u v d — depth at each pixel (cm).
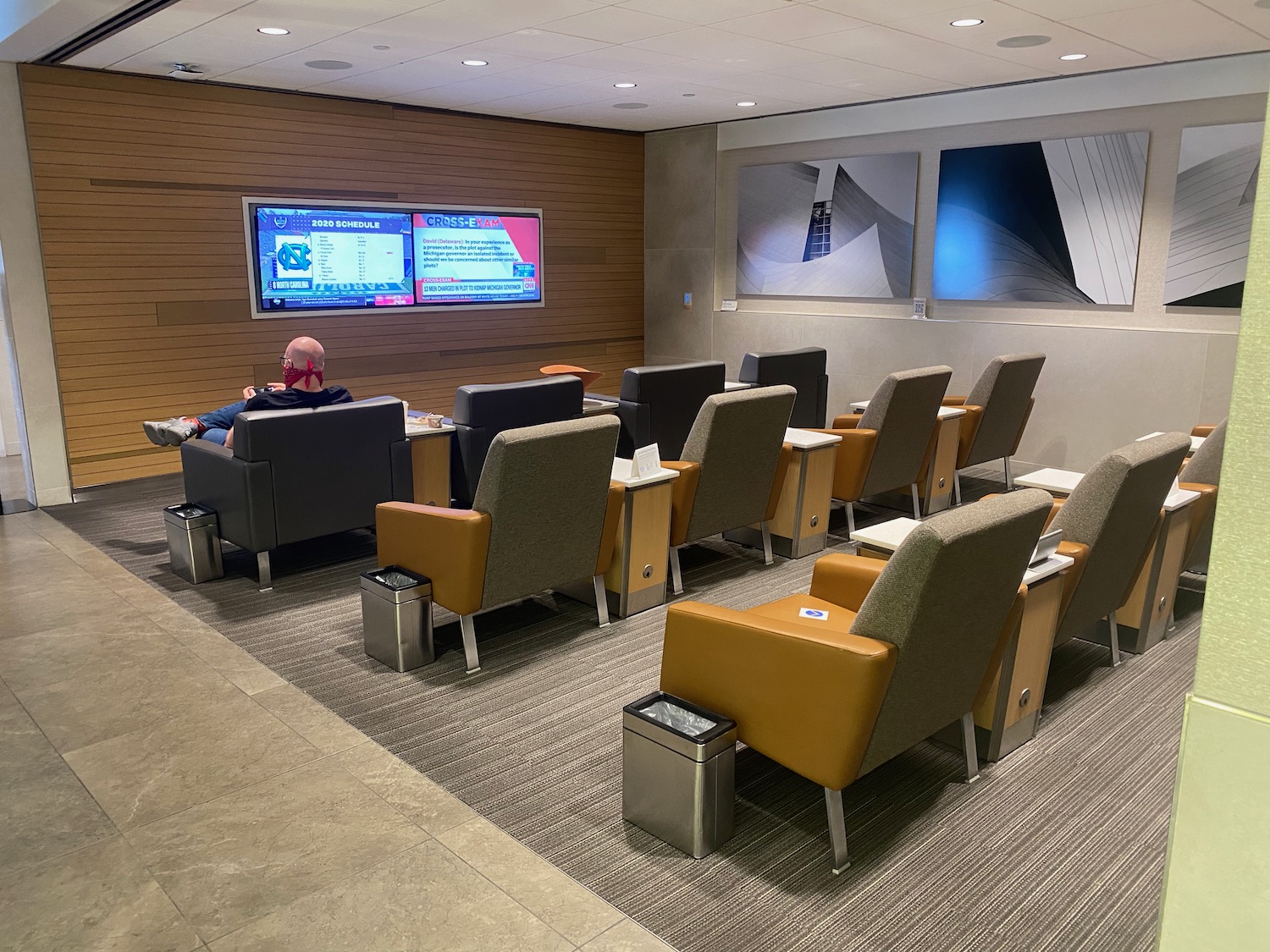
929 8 494
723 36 559
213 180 715
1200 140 642
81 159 648
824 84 720
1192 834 103
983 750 309
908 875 250
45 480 631
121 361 685
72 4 474
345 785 292
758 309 946
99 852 257
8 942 222
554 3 486
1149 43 578
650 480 416
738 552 532
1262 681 95
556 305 968
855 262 854
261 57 614
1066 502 323
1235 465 94
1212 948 104
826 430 548
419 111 830
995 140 754
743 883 246
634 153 1010
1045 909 236
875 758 247
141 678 367
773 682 248
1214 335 651
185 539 471
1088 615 340
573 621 425
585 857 257
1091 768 304
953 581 232
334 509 475
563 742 320
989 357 768
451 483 550
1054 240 725
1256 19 516
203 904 236
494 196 899
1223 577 96
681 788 256
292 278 766
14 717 335
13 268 611
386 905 236
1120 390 700
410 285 844
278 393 481
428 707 344
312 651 394
